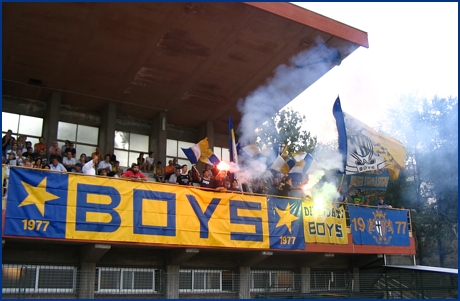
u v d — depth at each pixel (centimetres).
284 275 1588
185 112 1891
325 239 1495
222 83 1692
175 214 1249
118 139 1853
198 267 1437
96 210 1145
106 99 1753
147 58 1516
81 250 1243
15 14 1275
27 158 1364
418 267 1644
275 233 1398
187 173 1620
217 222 1309
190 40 1438
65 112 1759
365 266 1722
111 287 1290
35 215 1066
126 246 1260
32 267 1189
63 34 1375
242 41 1461
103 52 1471
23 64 1511
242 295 1448
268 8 1329
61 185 1117
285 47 1502
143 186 1227
